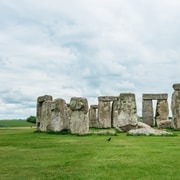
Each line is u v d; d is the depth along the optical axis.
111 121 55.19
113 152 19.80
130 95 38.50
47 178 13.67
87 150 20.94
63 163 16.62
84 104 34.97
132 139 27.81
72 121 35.31
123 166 15.57
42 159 17.92
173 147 21.88
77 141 26.72
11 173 14.68
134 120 38.03
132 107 38.31
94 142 25.67
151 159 17.22
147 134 32.00
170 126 46.81
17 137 31.75
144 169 14.92
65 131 37.38
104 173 14.27
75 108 35.12
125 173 14.24
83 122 34.72
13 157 18.70
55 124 37.84
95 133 33.62
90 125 58.06
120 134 34.16
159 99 54.69
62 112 37.69
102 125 55.03
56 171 14.88
